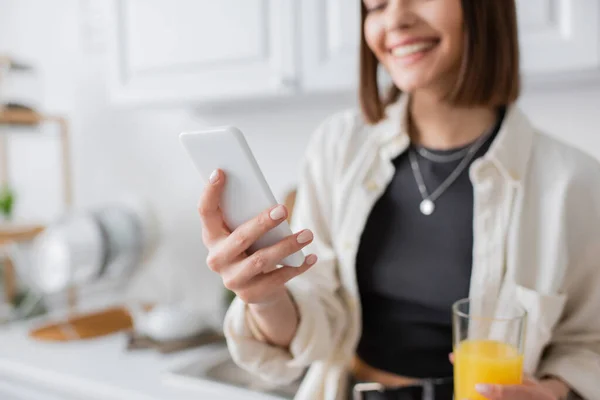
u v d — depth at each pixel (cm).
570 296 79
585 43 93
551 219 75
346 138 92
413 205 82
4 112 174
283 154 167
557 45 96
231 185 58
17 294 198
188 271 186
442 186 81
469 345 61
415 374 80
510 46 77
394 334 82
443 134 83
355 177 87
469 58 73
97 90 197
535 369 76
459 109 81
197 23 132
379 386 78
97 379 119
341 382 85
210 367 125
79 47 198
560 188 75
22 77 204
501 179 78
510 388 56
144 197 192
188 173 182
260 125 170
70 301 191
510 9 76
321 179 91
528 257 76
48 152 211
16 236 176
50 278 160
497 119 83
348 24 113
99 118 198
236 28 127
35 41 208
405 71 75
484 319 61
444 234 79
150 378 120
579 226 75
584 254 76
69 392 120
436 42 73
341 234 86
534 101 133
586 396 72
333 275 85
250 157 55
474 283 76
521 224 76
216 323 160
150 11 140
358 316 83
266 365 77
